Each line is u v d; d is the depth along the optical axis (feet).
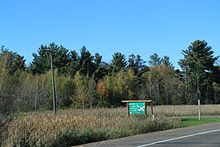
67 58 350.84
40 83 240.73
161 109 205.46
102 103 287.28
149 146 59.36
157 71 382.63
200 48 347.97
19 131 60.39
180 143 62.44
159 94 345.51
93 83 286.87
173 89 347.97
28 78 234.79
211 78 341.62
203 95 340.18
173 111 194.49
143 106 109.40
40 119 89.61
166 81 350.43
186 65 352.90
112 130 80.64
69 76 298.15
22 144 56.90
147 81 350.64
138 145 61.00
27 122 73.20
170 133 84.17
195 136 74.74
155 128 94.17
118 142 67.10
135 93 329.52
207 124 114.11
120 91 317.22
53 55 338.75
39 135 62.69
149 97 338.13
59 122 88.38
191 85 343.26
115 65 383.04
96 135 74.59
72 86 276.41
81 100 257.96
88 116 111.75
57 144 63.41
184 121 129.39
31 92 200.75
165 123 101.04
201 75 338.95
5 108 56.59
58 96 256.11
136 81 335.88
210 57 343.46
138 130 87.04
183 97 344.69
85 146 62.90
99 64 370.32
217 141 64.85
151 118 105.60
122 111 155.63
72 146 64.90
